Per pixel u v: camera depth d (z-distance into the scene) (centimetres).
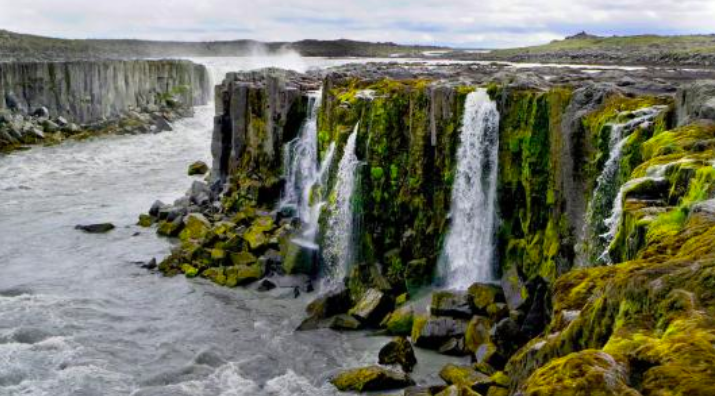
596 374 596
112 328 2492
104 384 2062
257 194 3719
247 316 2636
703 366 582
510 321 2002
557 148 2316
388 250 2927
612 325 809
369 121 3002
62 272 3100
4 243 3503
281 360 2255
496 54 12431
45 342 2331
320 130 3344
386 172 2945
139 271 3141
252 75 4444
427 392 1806
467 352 2192
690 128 1498
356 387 2005
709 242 833
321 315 2577
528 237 2498
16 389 2011
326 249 3017
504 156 2602
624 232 1175
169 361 2238
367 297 2580
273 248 3200
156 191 4759
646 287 757
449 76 3641
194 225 3575
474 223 2711
